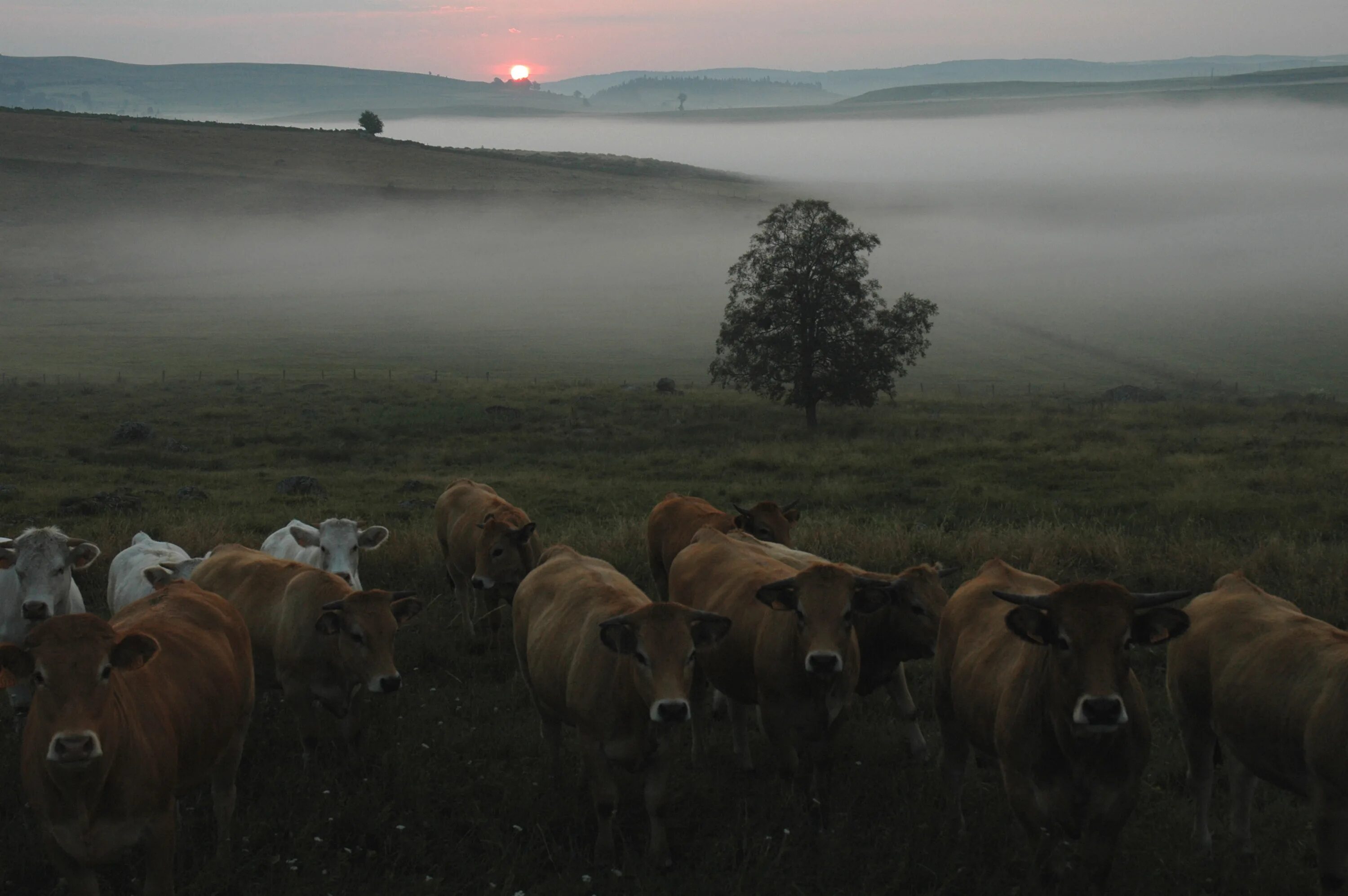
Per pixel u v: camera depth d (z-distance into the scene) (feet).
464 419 135.44
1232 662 21.08
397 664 35.04
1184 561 47.14
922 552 49.83
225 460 107.34
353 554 36.22
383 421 133.90
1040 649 19.21
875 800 24.93
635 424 135.64
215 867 20.31
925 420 134.10
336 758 26.48
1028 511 68.54
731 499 76.74
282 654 26.89
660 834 22.25
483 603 41.39
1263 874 21.01
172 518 64.39
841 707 24.38
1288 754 19.57
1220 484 76.64
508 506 41.65
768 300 138.31
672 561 35.70
